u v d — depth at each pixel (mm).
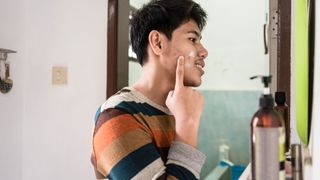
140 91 825
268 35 1379
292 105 1237
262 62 2680
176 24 781
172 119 813
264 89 624
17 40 1690
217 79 2809
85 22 1735
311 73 663
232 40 2752
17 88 1703
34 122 1759
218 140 2814
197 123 713
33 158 1760
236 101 2771
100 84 1729
